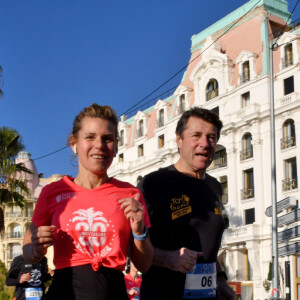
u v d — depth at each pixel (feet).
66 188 12.25
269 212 88.58
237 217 135.74
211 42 153.48
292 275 120.47
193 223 14.70
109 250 11.77
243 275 134.21
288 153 125.70
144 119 178.19
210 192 15.37
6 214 219.41
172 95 170.50
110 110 12.64
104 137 12.36
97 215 11.84
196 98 154.92
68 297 11.46
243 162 136.77
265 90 134.31
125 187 12.60
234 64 147.13
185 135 15.49
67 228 11.76
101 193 12.15
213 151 15.64
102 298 11.47
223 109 144.25
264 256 128.06
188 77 164.76
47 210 12.28
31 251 11.71
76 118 12.60
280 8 148.66
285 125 128.47
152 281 14.44
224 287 16.28
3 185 84.53
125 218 12.00
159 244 14.69
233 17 154.30
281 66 131.85
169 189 14.87
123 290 11.98
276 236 86.22
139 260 12.19
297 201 121.90
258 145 132.77
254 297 127.34
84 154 12.26
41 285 27.99
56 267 11.91
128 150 183.73
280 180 127.13
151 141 173.17
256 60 140.46
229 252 135.74
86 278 11.54
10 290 45.01
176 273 14.35
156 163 167.32
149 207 14.79
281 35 133.90
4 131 83.87
